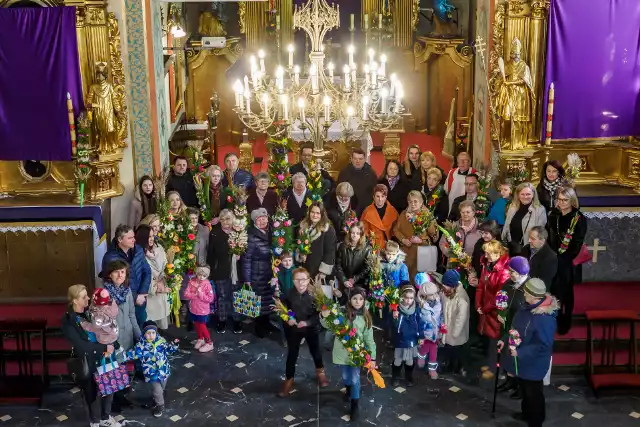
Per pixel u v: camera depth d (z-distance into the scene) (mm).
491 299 9672
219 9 18000
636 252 11289
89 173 11180
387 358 10344
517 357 8648
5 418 9352
